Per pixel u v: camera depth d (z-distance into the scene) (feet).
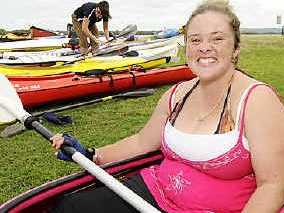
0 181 13.16
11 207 7.34
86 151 8.73
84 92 22.95
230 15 6.94
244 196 6.89
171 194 7.30
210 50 6.88
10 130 16.48
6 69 24.07
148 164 8.73
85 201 7.33
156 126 8.33
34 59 27.27
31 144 16.35
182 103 7.51
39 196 7.70
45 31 57.57
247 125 6.61
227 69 6.98
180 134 7.19
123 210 7.37
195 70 7.08
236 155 6.66
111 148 8.87
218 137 6.75
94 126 18.83
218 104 6.98
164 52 32.50
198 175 7.02
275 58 42.93
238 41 7.07
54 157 15.02
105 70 24.76
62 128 18.35
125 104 22.86
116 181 7.44
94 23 34.45
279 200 6.46
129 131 18.16
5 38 52.65
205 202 6.95
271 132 6.51
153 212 6.67
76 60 27.48
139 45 33.35
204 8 7.00
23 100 20.74
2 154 15.40
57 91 21.88
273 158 6.47
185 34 7.30
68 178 8.07
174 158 7.31
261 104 6.59
